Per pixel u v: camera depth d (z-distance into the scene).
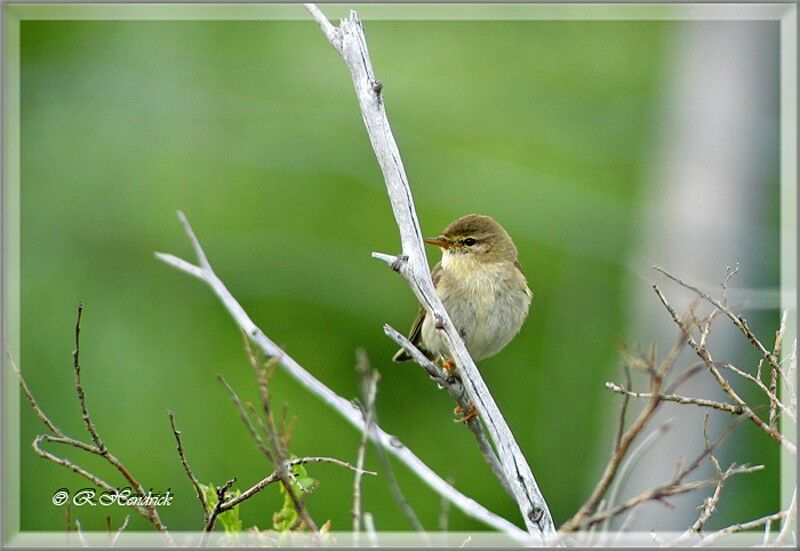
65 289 15.22
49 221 15.77
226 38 17.36
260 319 14.95
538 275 15.99
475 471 13.55
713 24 15.92
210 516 6.58
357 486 5.98
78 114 16.73
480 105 17.11
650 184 16.33
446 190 16.42
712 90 15.85
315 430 13.37
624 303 15.70
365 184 16.38
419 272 7.28
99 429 13.40
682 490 5.46
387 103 16.89
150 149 16.55
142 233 15.74
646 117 17.05
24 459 12.50
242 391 13.81
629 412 13.15
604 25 17.47
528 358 15.65
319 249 15.50
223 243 15.60
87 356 14.38
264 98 17.02
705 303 11.84
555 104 17.22
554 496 14.91
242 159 16.50
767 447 12.63
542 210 16.36
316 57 17.33
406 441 13.86
